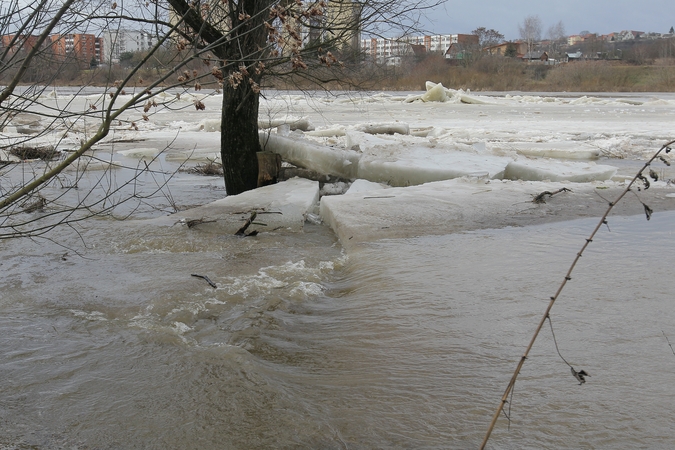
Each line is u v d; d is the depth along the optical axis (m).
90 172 13.39
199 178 13.07
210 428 3.61
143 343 4.78
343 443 3.45
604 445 3.34
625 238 7.48
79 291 5.93
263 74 9.59
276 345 4.78
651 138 19.70
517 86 74.19
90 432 3.59
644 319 5.02
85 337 4.91
